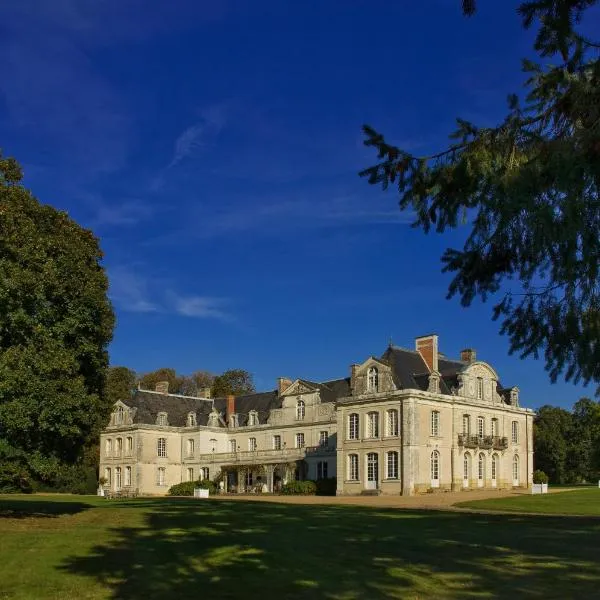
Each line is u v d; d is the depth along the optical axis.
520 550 17.55
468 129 11.05
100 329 30.08
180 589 13.16
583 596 12.25
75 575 14.37
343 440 59.22
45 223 29.09
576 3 8.74
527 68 10.79
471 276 11.49
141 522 24.91
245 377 107.94
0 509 30.59
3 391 24.06
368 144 11.55
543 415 90.38
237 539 19.78
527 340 11.05
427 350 60.53
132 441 77.94
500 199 10.37
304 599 12.37
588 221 9.29
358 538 20.03
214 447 78.94
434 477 55.50
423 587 13.26
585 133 9.43
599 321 10.26
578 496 42.56
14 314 25.23
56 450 27.98
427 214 11.79
